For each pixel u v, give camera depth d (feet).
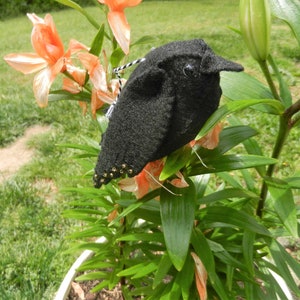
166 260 1.43
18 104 4.92
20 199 3.42
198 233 1.44
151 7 10.98
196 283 1.43
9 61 1.25
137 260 1.85
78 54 1.26
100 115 1.56
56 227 3.14
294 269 1.56
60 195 3.45
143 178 1.27
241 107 1.09
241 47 6.56
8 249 2.93
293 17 1.23
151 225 1.90
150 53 1.16
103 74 1.29
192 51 1.06
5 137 4.35
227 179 1.85
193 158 1.31
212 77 1.07
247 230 1.55
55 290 2.61
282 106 1.24
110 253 1.95
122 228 1.81
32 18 1.26
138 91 1.11
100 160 1.23
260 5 1.11
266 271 1.74
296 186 1.39
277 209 1.30
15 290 2.63
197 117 1.10
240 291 1.71
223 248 1.54
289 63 5.63
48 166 3.79
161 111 1.08
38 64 1.27
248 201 1.69
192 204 1.23
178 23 8.89
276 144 1.43
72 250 1.95
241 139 1.33
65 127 4.41
